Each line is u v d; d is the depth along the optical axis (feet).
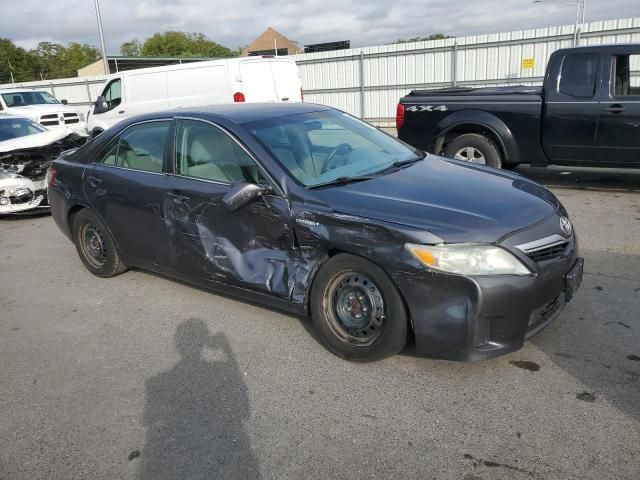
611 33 51.16
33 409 10.94
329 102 69.31
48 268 19.66
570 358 11.32
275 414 10.18
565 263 10.86
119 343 13.46
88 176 16.67
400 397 10.39
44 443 9.86
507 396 10.19
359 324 11.23
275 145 12.99
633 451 8.56
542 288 10.28
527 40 54.80
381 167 13.60
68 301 16.34
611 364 11.02
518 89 26.21
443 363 11.43
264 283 12.60
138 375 11.91
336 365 11.68
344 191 11.79
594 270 15.93
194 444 9.51
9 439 10.05
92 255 17.69
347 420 9.85
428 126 26.81
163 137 14.87
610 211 22.07
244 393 10.93
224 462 9.01
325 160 13.20
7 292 17.57
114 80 45.60
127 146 15.89
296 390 10.88
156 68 42.75
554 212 11.57
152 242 15.10
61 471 9.11
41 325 14.85
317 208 11.48
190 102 41.63
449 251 9.93
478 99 25.48
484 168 14.19
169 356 12.64
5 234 25.27
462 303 9.89
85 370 12.32
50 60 318.24
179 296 16.03
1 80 292.40
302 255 11.87
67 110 59.62
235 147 13.17
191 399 10.85
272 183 12.25
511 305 9.95
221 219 13.14
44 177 27.53
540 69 55.16
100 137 16.96
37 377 12.17
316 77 69.31
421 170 13.47
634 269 15.85
